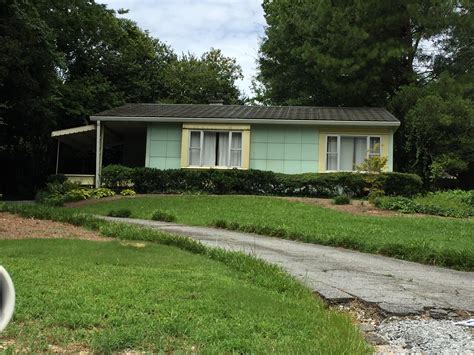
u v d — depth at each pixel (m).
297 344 4.15
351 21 26.59
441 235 11.34
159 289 5.62
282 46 30.05
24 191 24.50
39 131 22.88
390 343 4.79
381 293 6.45
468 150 21.92
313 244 10.41
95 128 21.25
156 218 13.73
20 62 18.47
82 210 15.19
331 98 29.06
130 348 3.99
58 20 26.92
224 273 6.71
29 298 5.08
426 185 21.88
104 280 5.91
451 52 26.64
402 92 24.94
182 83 37.03
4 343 4.01
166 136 20.91
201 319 4.67
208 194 18.67
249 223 12.14
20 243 8.19
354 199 17.59
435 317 5.69
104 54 30.30
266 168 20.41
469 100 23.17
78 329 4.32
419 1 25.25
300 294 5.91
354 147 20.20
